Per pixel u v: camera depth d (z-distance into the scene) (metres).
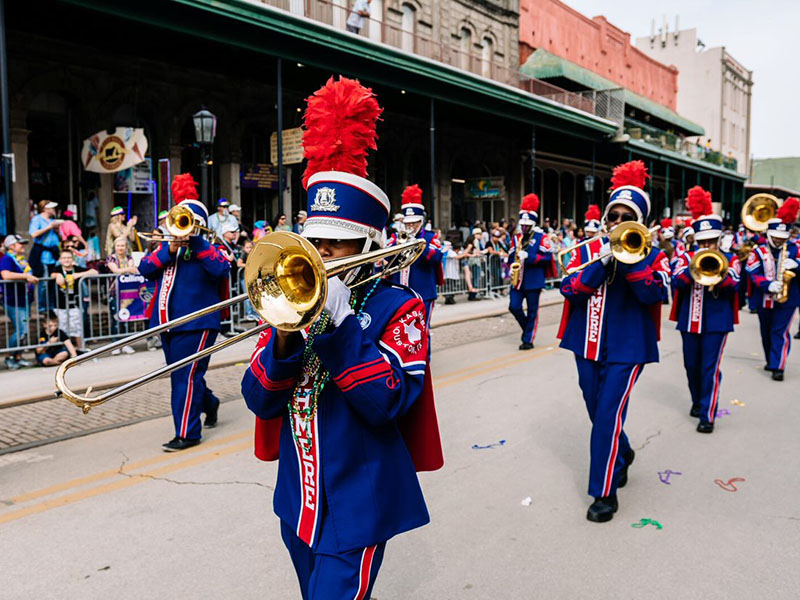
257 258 1.67
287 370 1.92
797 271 7.82
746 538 3.84
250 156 17.44
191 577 3.40
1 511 4.18
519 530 3.94
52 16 11.73
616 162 31.16
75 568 3.48
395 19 20.12
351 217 1.98
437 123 22.48
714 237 5.80
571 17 30.47
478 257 15.72
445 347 10.11
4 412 6.43
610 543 3.78
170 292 5.16
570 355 9.48
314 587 1.98
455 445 5.47
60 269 8.78
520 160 26.86
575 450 5.36
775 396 7.23
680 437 5.75
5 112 9.19
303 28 12.86
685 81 49.91
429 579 3.38
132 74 14.34
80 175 14.07
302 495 2.08
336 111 2.04
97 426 5.96
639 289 3.87
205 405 5.82
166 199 13.93
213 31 11.81
